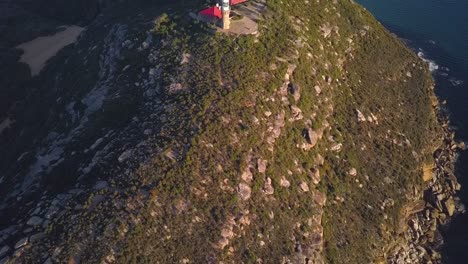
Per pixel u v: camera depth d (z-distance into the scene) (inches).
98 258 1892.2
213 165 2186.3
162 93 2486.5
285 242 2151.8
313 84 2714.1
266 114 2421.3
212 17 2768.2
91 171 2224.4
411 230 2723.9
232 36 2687.0
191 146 2201.0
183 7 3117.6
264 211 2182.6
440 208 2859.3
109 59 2974.9
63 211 2073.1
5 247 1990.7
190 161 2164.1
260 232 2126.0
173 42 2741.1
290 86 2593.5
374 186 2642.7
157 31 2864.2
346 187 2539.4
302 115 2551.7
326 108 2726.4
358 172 2642.7
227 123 2313.0
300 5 3110.2
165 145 2212.1
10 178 2632.9
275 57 2655.0
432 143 3137.3
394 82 3282.5
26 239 1991.9
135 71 2714.1
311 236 2233.0
